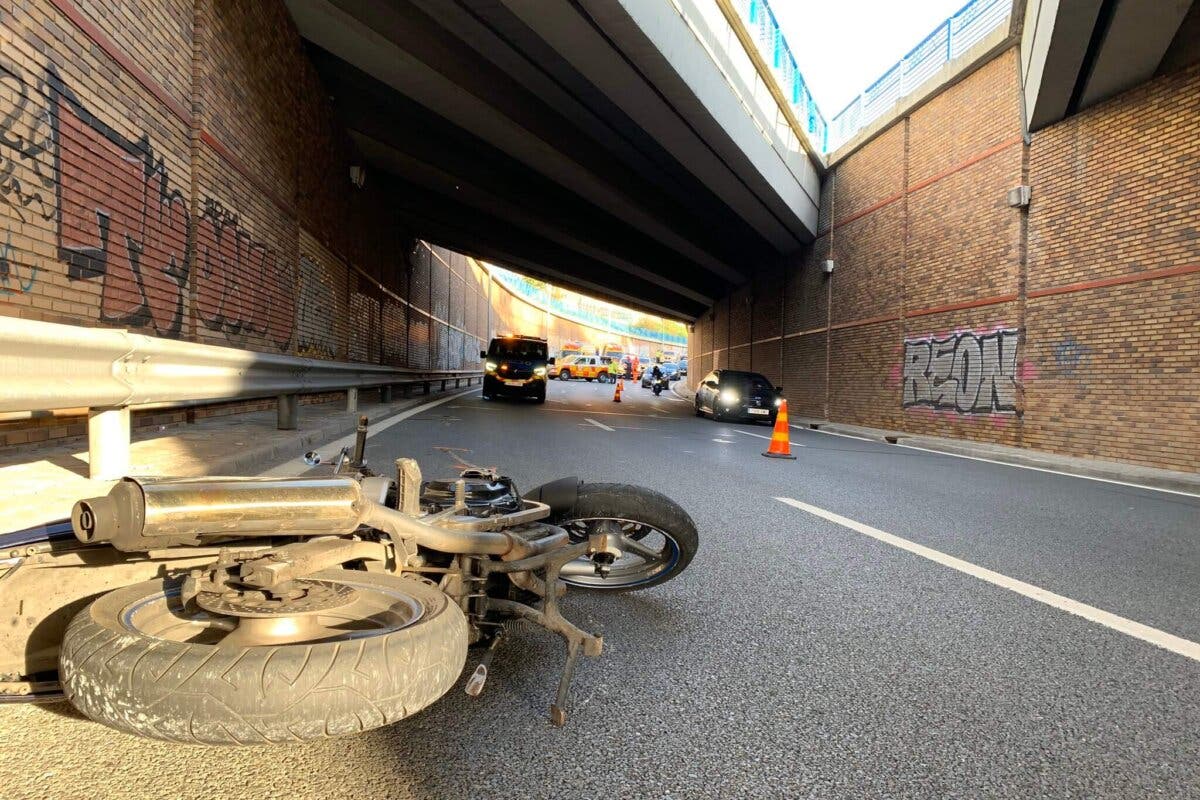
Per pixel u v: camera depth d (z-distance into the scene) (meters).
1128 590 3.99
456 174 19.33
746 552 4.55
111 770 1.87
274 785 1.83
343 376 10.41
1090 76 10.53
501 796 1.84
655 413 21.16
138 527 1.64
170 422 7.96
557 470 7.58
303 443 7.52
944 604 3.62
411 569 2.18
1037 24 11.03
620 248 26.84
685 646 2.96
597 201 20.83
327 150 14.85
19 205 5.09
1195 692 2.65
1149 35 9.27
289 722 1.45
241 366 6.10
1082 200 11.54
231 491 1.75
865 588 3.86
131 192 6.74
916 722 2.36
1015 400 12.86
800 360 23.91
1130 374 10.63
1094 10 9.02
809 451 11.68
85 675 1.48
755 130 17.27
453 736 2.15
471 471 3.05
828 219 21.64
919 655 2.94
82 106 5.88
